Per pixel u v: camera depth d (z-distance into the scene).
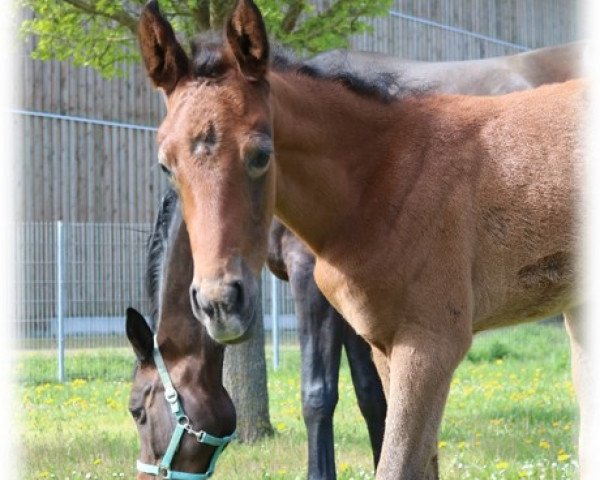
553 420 9.25
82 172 19.20
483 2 24.09
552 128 4.81
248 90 4.09
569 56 7.18
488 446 7.96
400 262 4.51
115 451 8.16
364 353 6.29
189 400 4.99
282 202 4.56
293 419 9.86
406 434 4.37
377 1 9.20
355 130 4.70
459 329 4.49
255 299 3.95
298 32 9.00
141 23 4.19
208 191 3.89
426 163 4.67
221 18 8.38
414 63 7.39
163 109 20.34
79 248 16.97
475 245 4.64
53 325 16.62
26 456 8.00
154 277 5.24
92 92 19.33
